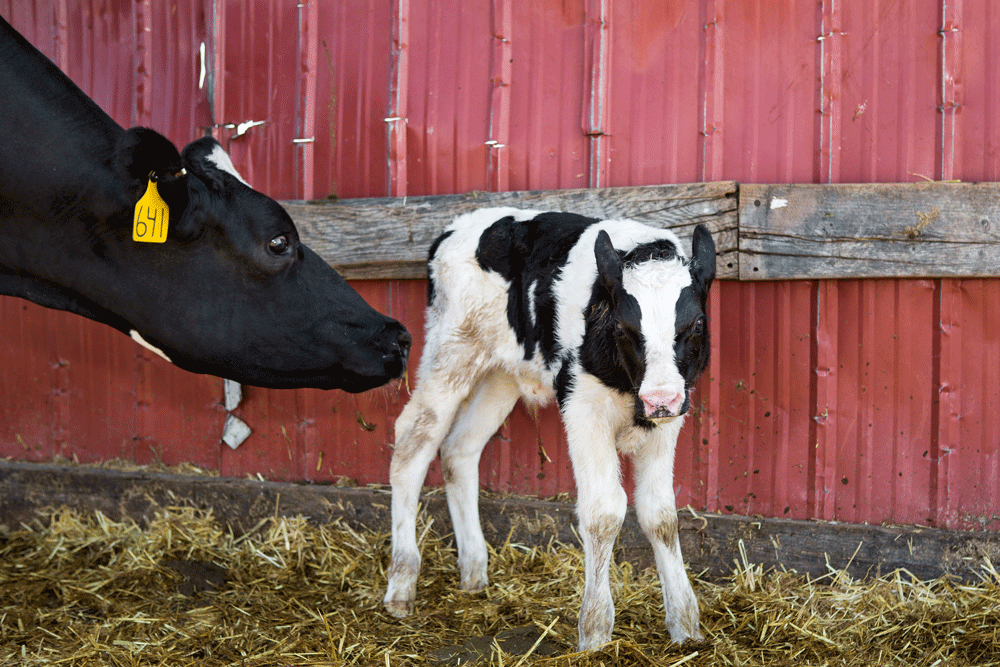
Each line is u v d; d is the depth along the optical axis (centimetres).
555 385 296
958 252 340
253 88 429
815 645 282
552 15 384
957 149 348
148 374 444
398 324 275
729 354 367
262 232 247
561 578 341
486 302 330
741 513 369
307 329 261
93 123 244
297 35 421
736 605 316
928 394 351
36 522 429
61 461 457
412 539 329
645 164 377
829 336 357
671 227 362
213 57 432
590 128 382
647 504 290
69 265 244
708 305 366
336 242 409
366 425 373
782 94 362
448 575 356
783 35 360
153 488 420
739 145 367
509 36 390
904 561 338
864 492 357
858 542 342
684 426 372
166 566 358
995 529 347
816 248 349
